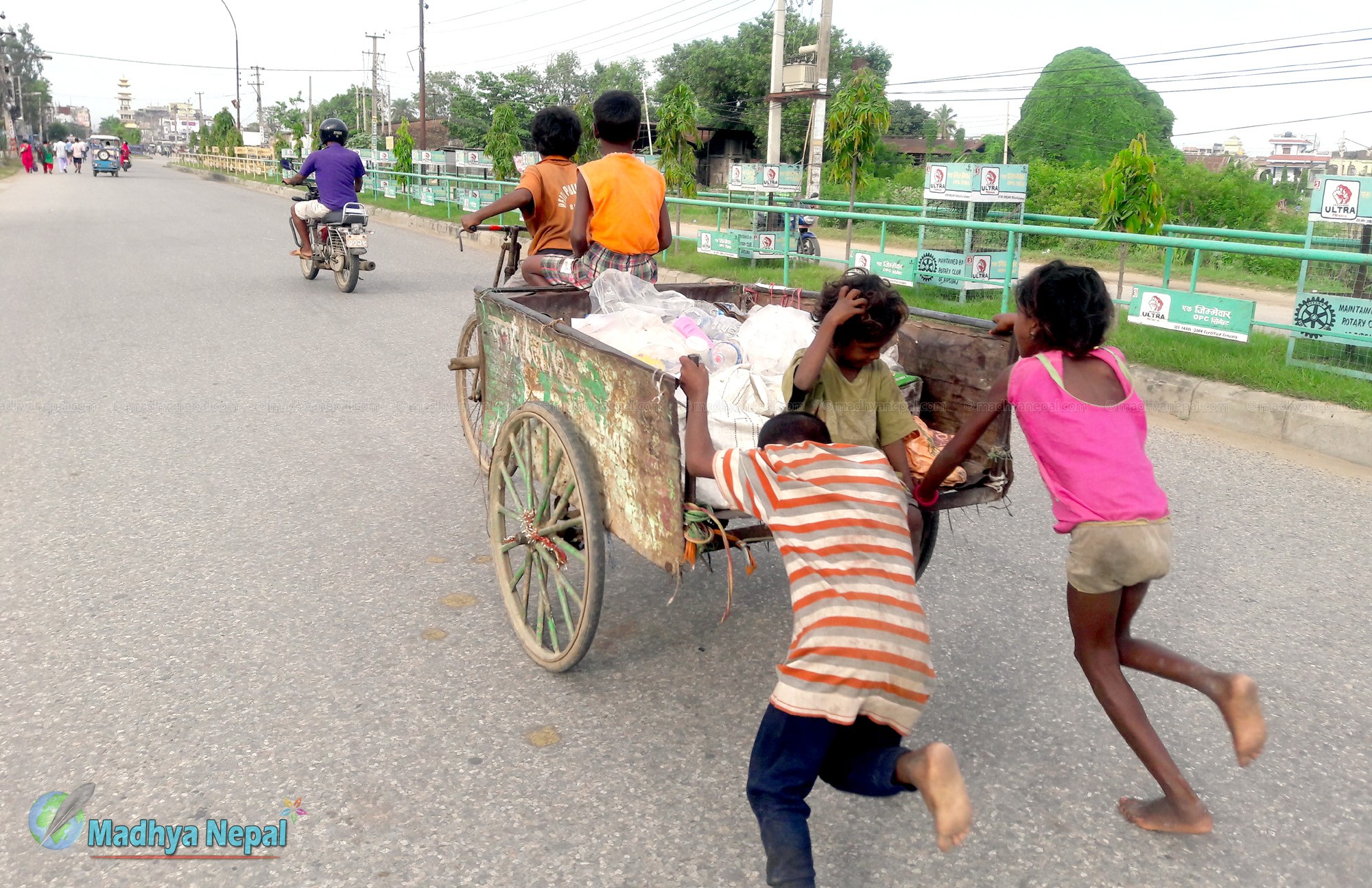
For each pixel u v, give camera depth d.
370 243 17.36
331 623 3.79
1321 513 5.06
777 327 3.70
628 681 3.44
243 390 7.09
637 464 2.93
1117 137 40.62
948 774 2.07
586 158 20.58
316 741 3.03
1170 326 7.61
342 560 4.35
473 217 5.43
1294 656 3.66
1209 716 3.29
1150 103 41.78
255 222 21.20
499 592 4.09
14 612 3.79
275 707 3.21
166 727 3.08
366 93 59.56
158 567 4.23
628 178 4.84
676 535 2.79
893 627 2.19
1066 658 3.66
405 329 9.41
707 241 13.38
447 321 9.82
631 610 3.97
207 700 3.24
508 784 2.86
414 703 3.26
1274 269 15.59
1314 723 3.24
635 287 4.18
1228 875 2.57
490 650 3.63
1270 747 3.11
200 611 3.85
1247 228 22.36
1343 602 4.09
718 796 2.83
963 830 2.05
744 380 3.33
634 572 4.34
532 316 3.61
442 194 21.75
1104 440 2.57
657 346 3.50
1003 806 2.82
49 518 4.72
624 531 3.08
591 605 3.17
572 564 4.43
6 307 10.16
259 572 4.20
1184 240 6.99
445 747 3.03
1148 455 5.98
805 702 2.16
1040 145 41.75
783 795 2.21
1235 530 4.83
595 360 3.09
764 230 14.02
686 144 16.34
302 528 4.69
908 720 2.23
